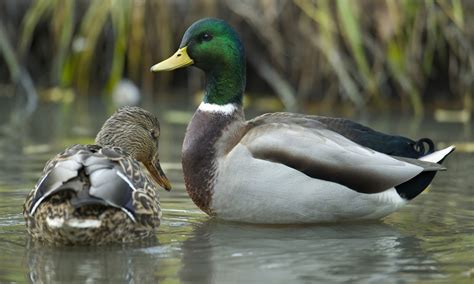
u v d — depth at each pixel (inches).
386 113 774.5
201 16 823.7
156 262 358.6
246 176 423.5
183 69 864.9
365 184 423.5
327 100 804.6
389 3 778.8
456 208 460.4
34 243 384.5
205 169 436.8
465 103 805.9
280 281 335.0
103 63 861.8
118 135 437.4
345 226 432.1
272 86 843.4
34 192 382.9
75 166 349.7
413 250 381.7
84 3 856.3
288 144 424.8
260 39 828.0
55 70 860.6
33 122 721.6
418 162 429.4
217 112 452.1
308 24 802.2
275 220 429.1
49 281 333.1
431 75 818.2
